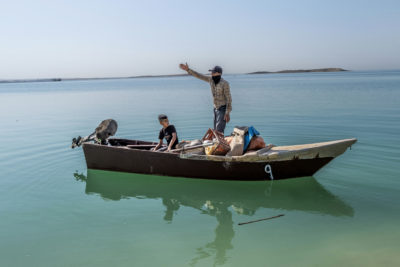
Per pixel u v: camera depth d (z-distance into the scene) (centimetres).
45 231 461
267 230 454
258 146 647
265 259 380
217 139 644
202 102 2289
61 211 532
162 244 421
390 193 557
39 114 1877
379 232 433
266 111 1608
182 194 608
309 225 463
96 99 3059
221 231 455
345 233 434
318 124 1187
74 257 392
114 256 393
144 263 377
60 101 2933
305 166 627
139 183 669
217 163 638
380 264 361
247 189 622
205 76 704
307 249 399
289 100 2198
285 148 670
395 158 738
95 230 464
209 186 645
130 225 479
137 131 1164
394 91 2767
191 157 648
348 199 543
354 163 719
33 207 548
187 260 382
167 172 685
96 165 738
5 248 415
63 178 695
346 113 1453
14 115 1852
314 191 592
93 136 783
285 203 550
